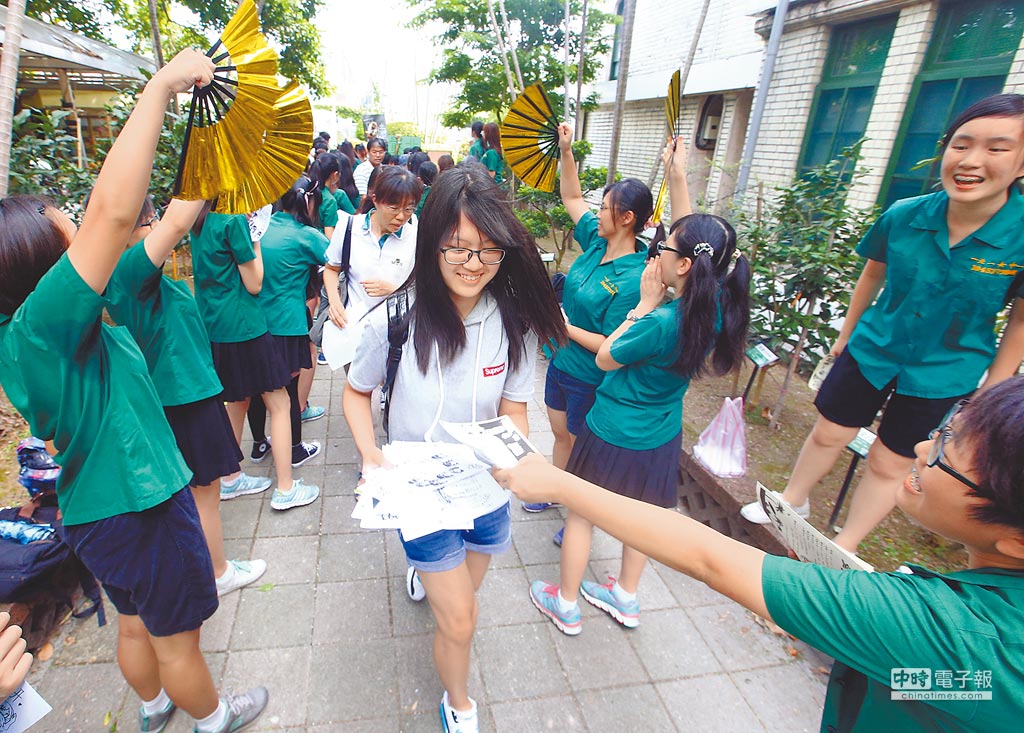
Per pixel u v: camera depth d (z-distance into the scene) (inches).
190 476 63.2
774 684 87.1
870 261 97.7
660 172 340.2
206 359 84.5
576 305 106.3
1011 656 28.1
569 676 86.4
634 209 95.7
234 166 53.2
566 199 121.4
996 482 29.2
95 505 55.2
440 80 393.7
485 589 102.4
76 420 52.9
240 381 107.3
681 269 75.0
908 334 87.6
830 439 102.0
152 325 76.0
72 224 53.7
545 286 63.1
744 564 35.4
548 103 114.4
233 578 96.3
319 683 82.2
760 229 143.8
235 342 104.7
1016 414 28.8
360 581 101.5
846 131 203.5
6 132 105.3
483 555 74.5
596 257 106.8
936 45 172.1
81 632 87.4
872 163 191.2
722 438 122.3
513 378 69.3
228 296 102.0
